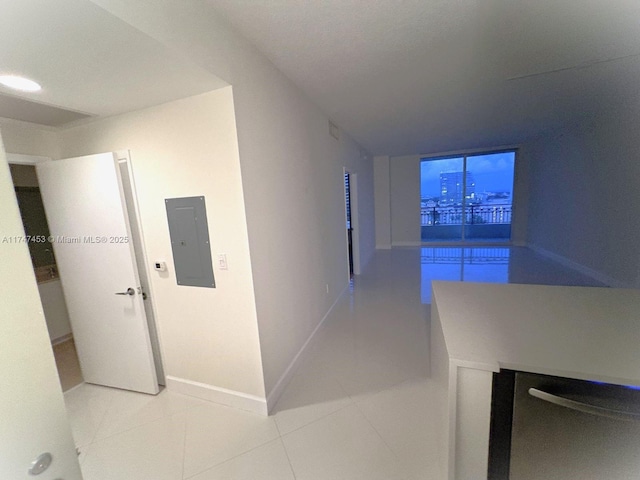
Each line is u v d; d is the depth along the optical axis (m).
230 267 1.82
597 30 1.90
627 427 0.76
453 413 0.92
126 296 2.06
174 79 1.48
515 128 4.86
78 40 1.09
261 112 1.90
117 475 1.50
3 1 0.86
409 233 7.86
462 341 0.97
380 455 1.52
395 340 2.79
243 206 1.70
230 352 1.93
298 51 1.92
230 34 1.58
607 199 3.91
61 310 3.27
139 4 1.05
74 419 1.93
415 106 3.33
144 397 2.13
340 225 4.01
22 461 0.55
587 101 3.48
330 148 3.52
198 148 1.74
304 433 1.71
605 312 1.15
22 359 0.55
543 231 5.90
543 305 1.25
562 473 0.84
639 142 3.31
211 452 1.61
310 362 2.47
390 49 2.01
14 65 1.24
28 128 2.10
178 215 1.88
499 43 2.02
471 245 7.39
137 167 1.94
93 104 1.73
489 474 0.93
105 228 2.00
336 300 3.82
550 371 0.80
